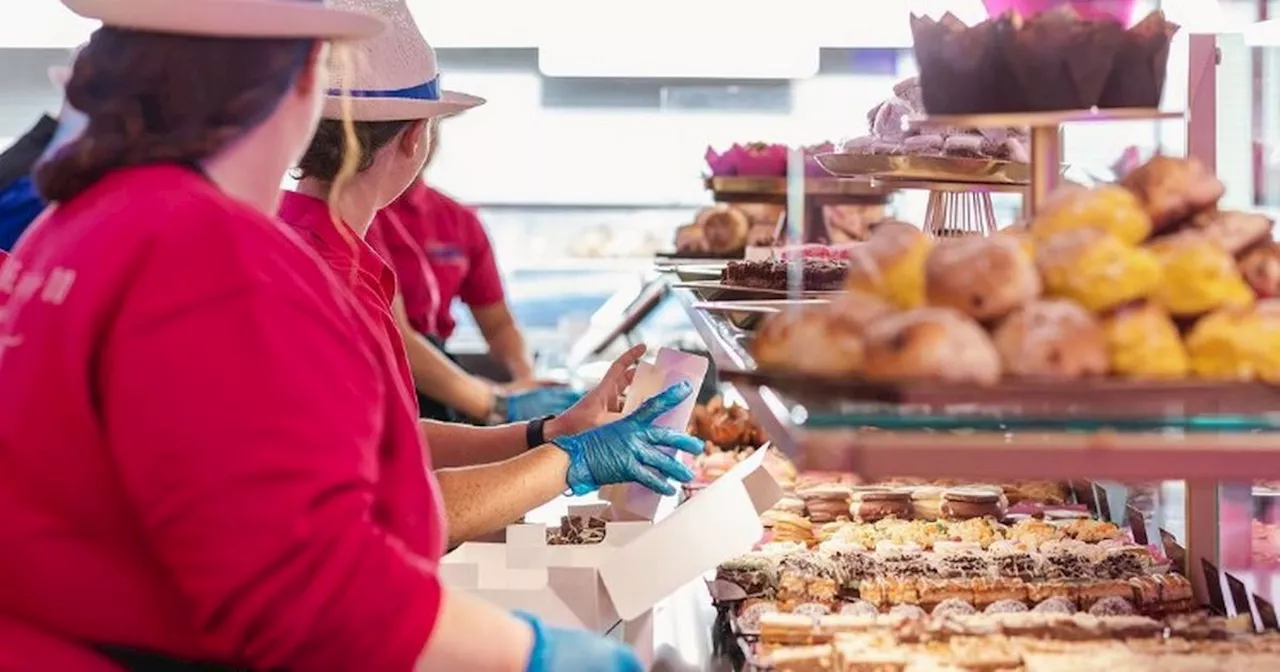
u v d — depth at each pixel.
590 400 3.19
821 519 3.11
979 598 2.48
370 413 1.73
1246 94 2.52
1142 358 1.54
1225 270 1.60
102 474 1.70
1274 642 2.09
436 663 1.73
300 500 1.63
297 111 1.84
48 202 1.85
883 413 1.50
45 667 1.73
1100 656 2.04
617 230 7.47
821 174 2.51
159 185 1.73
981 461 1.46
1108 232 1.63
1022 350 1.51
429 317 5.68
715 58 7.11
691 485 3.45
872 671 2.06
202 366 1.62
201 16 1.73
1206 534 2.56
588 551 2.59
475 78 7.33
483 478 2.79
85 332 1.66
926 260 1.61
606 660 1.83
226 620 1.64
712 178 4.11
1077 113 1.75
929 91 1.79
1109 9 1.75
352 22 1.78
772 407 1.71
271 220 1.77
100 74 1.78
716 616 2.65
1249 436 1.47
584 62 7.24
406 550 1.75
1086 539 2.88
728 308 2.42
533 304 7.68
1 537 1.72
